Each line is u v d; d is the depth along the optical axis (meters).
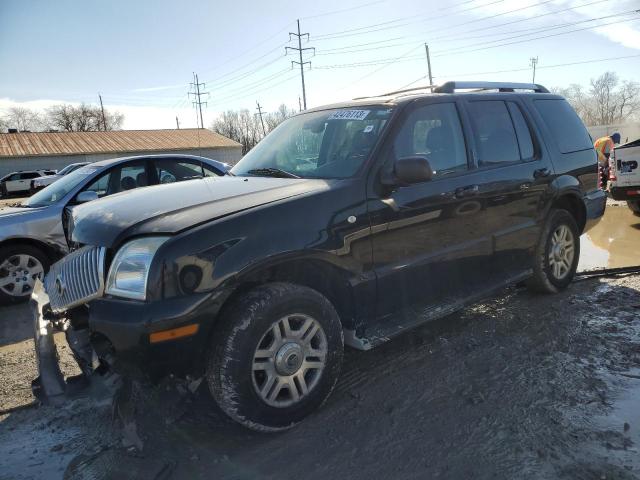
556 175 4.86
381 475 2.55
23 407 3.38
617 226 8.75
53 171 38.53
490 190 4.10
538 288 5.03
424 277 3.65
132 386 2.96
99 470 2.66
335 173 3.44
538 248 4.84
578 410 3.04
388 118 3.60
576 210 5.31
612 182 8.93
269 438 2.91
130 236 2.75
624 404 3.09
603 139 13.20
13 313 5.73
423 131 3.75
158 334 2.53
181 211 2.90
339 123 3.86
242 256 2.73
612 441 2.72
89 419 3.19
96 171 6.58
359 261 3.22
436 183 3.69
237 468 2.65
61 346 4.23
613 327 4.27
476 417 3.02
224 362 2.68
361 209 3.23
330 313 3.06
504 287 4.32
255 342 2.73
